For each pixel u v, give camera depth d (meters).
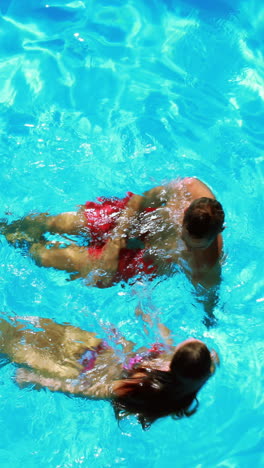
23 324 3.38
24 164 4.27
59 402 3.21
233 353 3.51
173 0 5.64
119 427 3.20
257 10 5.58
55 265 3.54
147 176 4.23
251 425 3.27
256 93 4.97
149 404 2.89
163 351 3.23
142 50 5.24
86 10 5.56
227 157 4.48
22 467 3.07
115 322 3.45
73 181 4.14
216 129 4.68
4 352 3.25
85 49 5.22
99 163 4.31
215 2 5.62
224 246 3.85
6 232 3.74
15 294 3.55
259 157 4.51
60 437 3.17
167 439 3.21
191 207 3.12
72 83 4.95
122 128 4.60
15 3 5.62
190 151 4.48
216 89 4.98
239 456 3.15
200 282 3.49
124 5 5.61
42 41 5.29
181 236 3.29
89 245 3.54
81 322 3.43
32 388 3.22
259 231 4.04
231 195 4.23
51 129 4.55
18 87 4.91
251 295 3.72
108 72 5.05
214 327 3.56
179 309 3.54
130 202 3.70
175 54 5.21
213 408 3.32
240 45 5.30
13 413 3.21
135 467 3.10
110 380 3.05
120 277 3.50
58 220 3.66
